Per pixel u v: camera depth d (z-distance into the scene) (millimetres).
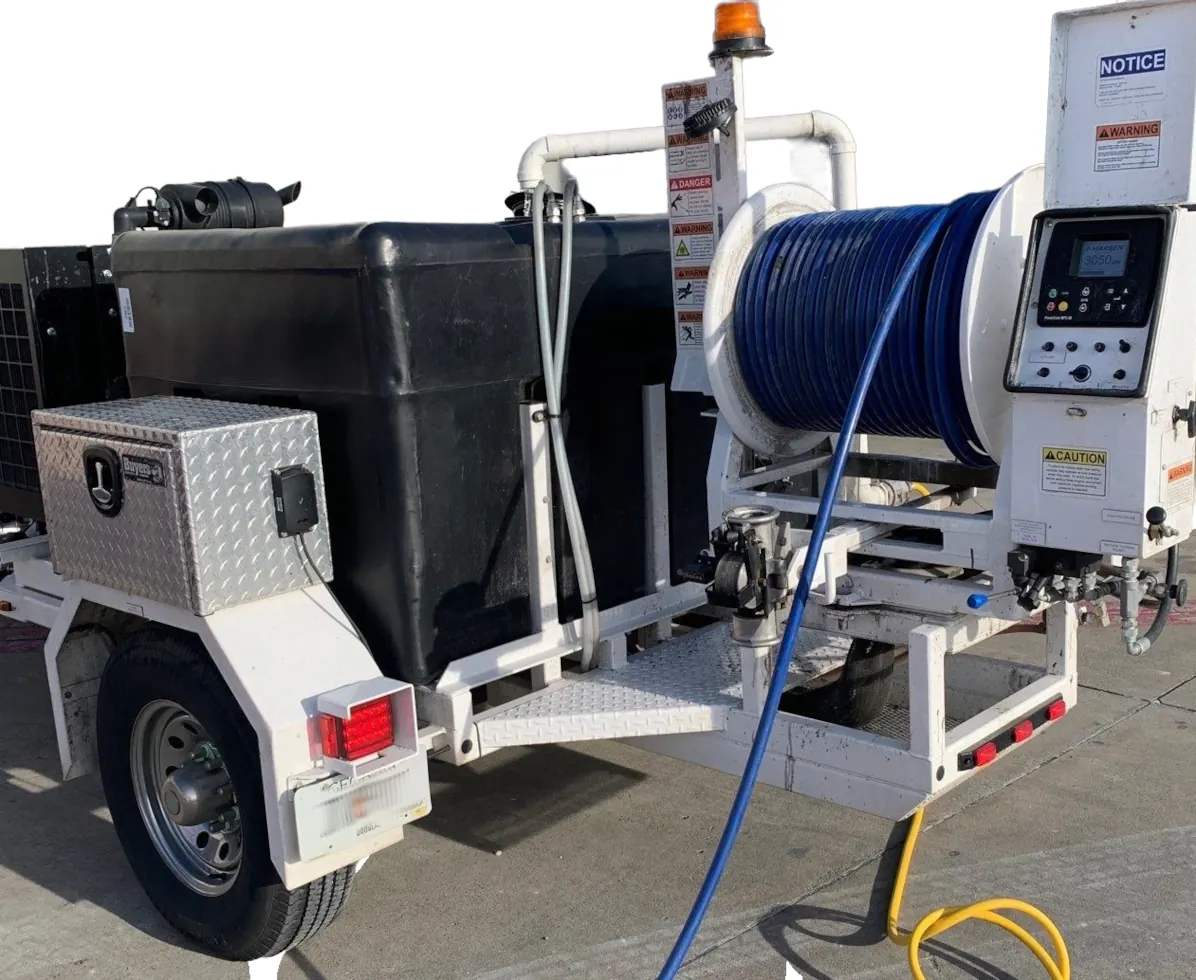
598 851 3912
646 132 4645
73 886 3869
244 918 3230
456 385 3350
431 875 3803
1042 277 2840
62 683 3729
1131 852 3770
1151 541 2766
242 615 3137
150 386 3930
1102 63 2877
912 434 3475
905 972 3184
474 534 3465
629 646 4156
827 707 3838
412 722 3090
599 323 3758
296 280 3328
